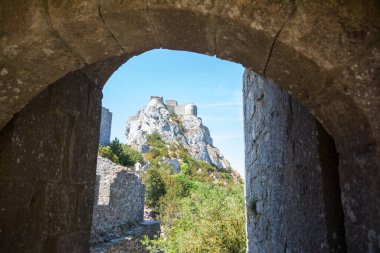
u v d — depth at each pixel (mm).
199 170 49469
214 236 6145
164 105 65688
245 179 4781
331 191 1539
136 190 15000
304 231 1832
